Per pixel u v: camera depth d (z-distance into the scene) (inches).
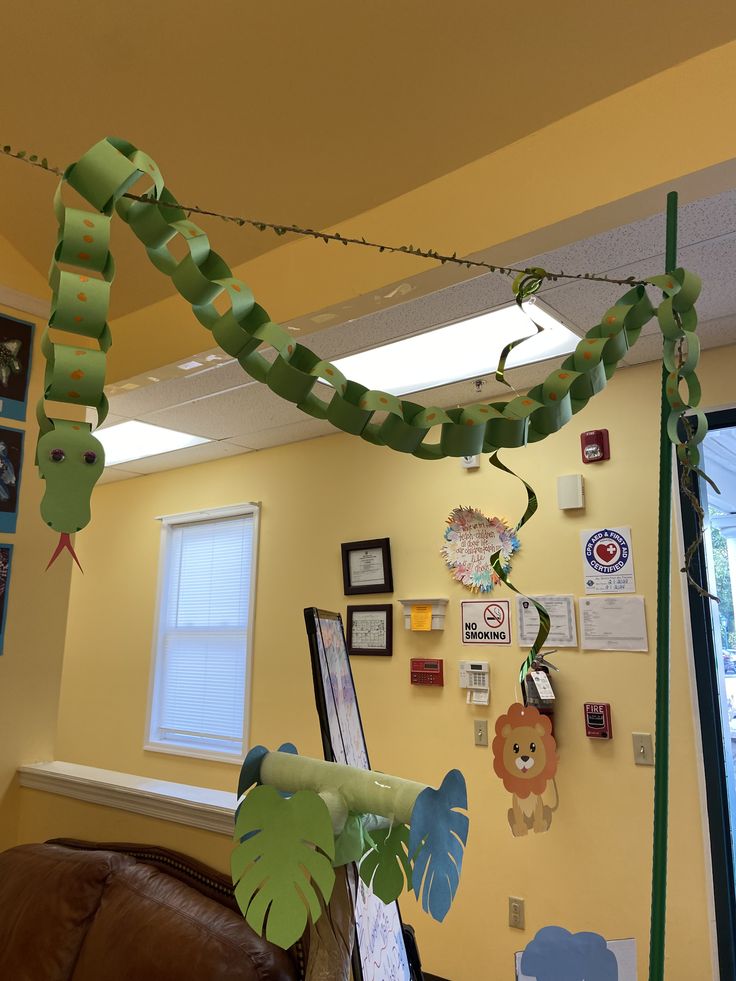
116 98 85.3
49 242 109.6
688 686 95.1
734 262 78.3
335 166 86.4
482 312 91.1
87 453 23.2
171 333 112.6
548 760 40.8
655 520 101.7
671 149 67.4
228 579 159.5
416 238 85.5
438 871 36.4
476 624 117.0
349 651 132.4
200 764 152.0
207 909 71.2
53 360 23.0
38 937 74.5
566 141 74.7
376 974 55.1
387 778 39.4
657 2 62.8
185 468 172.6
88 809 97.9
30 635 110.0
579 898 100.0
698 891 90.9
